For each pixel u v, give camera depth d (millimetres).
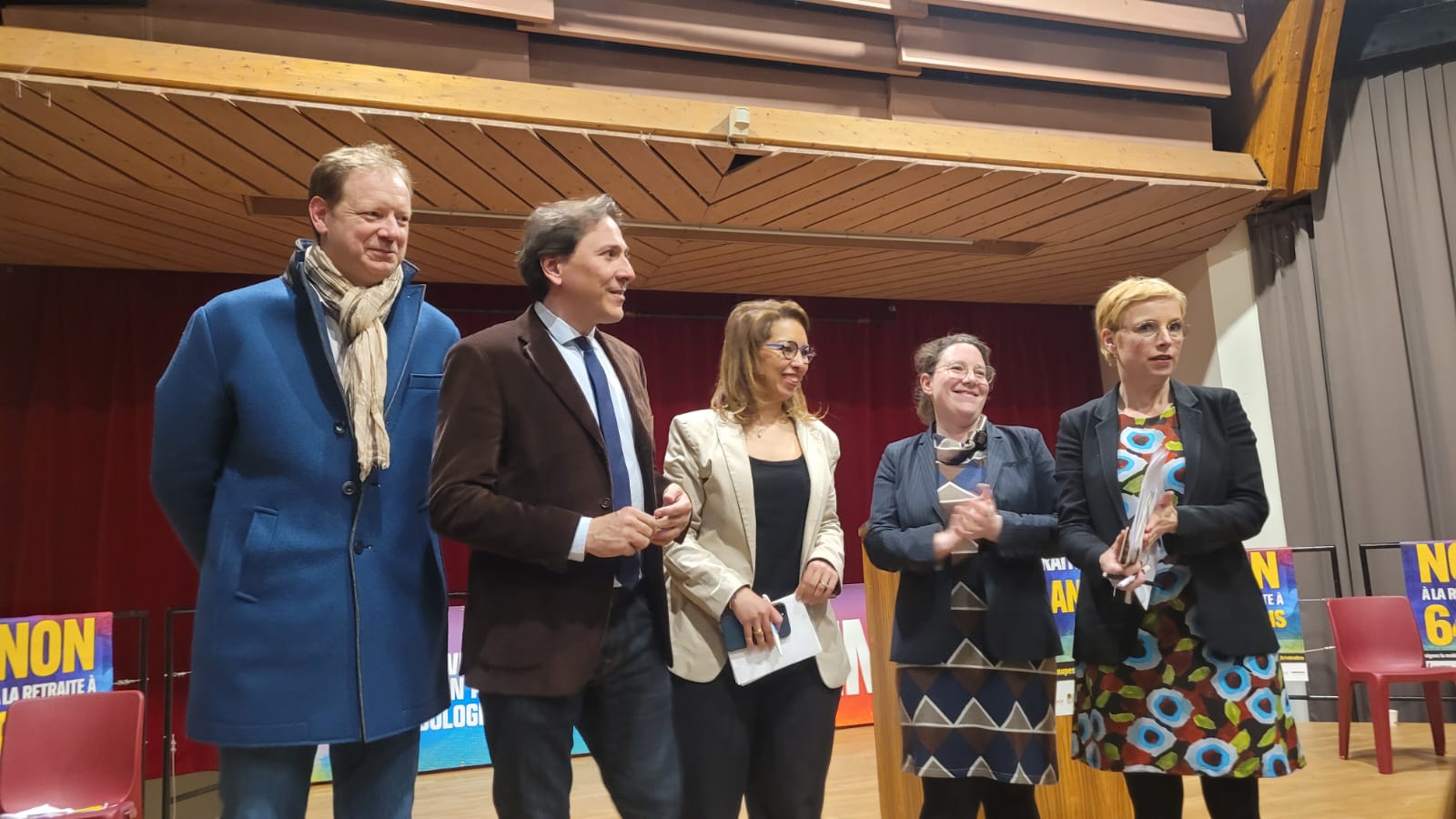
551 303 1668
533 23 4125
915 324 7152
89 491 5312
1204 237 5852
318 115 3740
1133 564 1800
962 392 2225
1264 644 1885
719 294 6738
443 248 5285
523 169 4344
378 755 1456
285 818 1385
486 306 6156
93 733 2877
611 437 1632
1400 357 5410
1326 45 5160
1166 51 5180
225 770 1387
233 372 1436
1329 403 5711
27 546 5152
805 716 1841
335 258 1510
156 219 4656
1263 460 5922
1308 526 5723
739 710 1823
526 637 1488
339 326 1520
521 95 3990
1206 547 1870
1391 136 5516
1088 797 2920
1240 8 5254
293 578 1404
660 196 4742
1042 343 7414
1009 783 2027
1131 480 1990
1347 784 3713
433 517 1464
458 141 4047
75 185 4223
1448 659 4277
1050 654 2080
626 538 1457
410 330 1575
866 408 6914
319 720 1376
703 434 1951
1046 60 4934
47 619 3311
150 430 5414
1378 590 5445
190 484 1466
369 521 1461
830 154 4406
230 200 4441
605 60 4367
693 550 1858
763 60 4707
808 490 1958
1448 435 5258
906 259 5918
